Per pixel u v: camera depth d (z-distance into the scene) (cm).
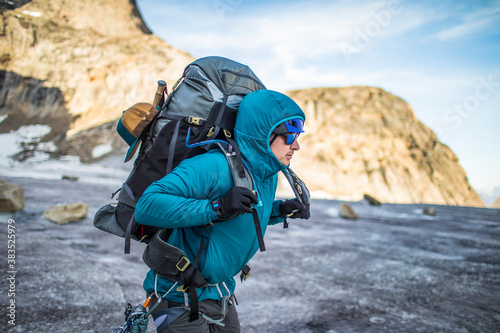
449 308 438
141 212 156
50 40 7238
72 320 321
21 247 495
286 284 500
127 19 8544
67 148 5350
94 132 5897
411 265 642
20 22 7119
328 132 7156
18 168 3359
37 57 6962
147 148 180
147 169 177
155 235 169
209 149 174
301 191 197
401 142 7194
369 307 429
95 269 466
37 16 7394
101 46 7569
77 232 714
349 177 6588
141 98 6994
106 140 5759
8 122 5941
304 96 7700
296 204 201
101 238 682
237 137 173
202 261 168
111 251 611
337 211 1511
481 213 2369
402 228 1202
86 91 6881
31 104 6444
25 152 5003
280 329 359
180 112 176
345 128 7156
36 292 360
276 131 169
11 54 6781
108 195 1430
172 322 169
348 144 6944
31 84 6575
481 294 498
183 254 163
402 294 484
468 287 525
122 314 355
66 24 7712
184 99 176
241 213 154
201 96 174
